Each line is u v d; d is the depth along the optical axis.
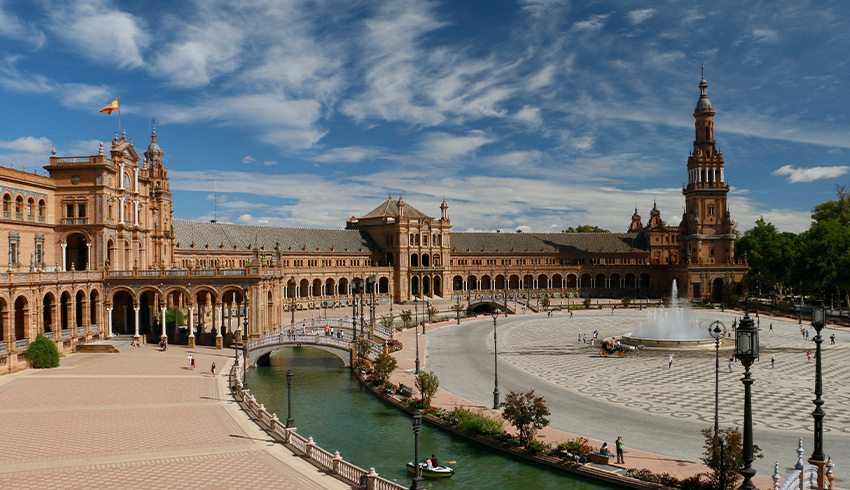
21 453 39.88
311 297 150.62
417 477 36.31
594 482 40.16
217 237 141.00
